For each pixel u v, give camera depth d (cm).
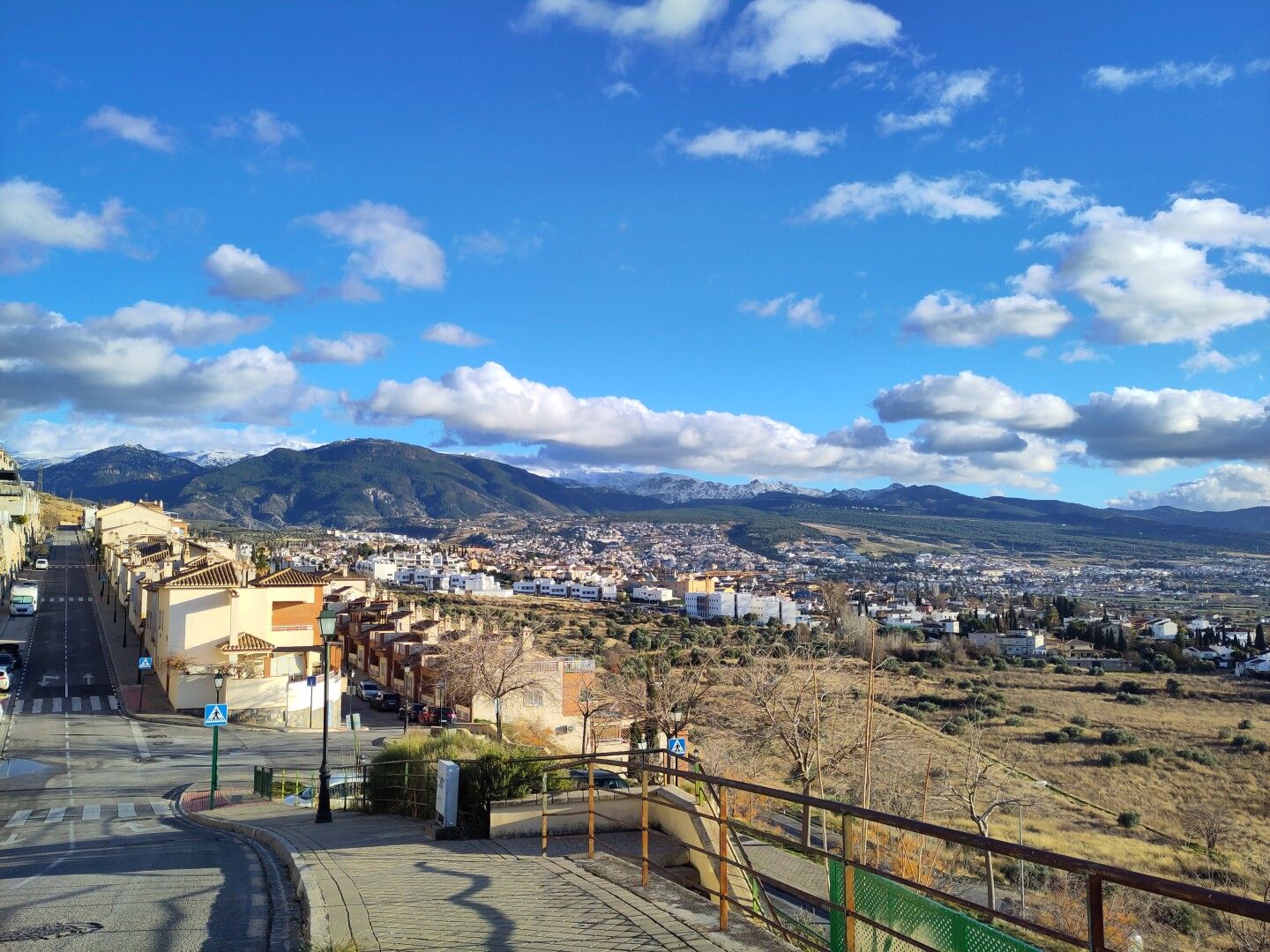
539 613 12950
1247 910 318
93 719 4603
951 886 1997
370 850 1238
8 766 3469
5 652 5697
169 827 2125
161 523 12212
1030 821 3603
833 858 630
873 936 615
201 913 964
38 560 10906
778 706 2662
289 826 1734
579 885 927
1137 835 3559
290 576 5341
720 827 776
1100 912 391
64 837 1955
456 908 846
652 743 3300
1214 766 4934
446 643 5744
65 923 930
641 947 703
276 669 5094
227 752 3925
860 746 2656
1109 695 7512
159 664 5375
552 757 1156
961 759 3212
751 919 783
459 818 1341
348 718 4628
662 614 14950
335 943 730
